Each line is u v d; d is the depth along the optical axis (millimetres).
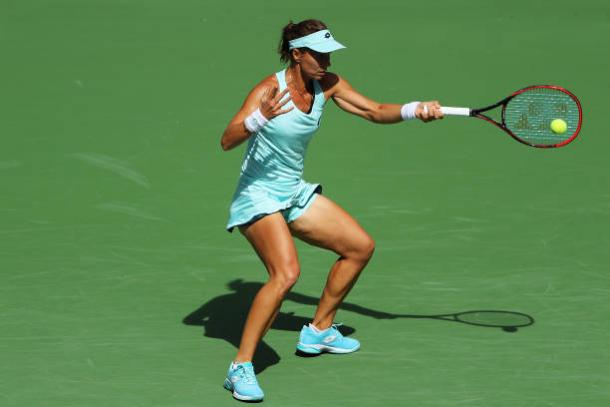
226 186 33312
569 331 22219
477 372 20156
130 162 35719
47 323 22484
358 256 20422
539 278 25391
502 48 57250
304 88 19641
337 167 35688
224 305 23812
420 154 37250
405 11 71062
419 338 21906
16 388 19297
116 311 23281
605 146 37844
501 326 22500
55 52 55688
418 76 49875
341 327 22562
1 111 42594
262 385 19625
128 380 19734
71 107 43469
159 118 41719
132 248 27500
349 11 71125
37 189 32594
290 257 19188
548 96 21234
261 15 68875
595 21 66062
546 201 31672
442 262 26547
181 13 69625
